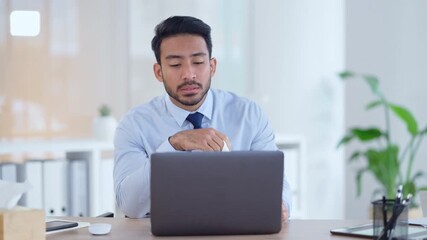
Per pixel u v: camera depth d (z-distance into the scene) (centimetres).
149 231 213
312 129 529
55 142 388
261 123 279
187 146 233
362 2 532
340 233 207
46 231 211
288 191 252
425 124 508
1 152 353
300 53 527
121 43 489
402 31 516
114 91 485
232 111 277
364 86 534
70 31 466
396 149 479
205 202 201
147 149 268
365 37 532
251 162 202
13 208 194
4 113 437
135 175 245
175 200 200
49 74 455
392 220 190
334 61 538
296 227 221
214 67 261
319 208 527
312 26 530
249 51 518
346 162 544
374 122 532
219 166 200
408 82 514
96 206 383
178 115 270
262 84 520
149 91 499
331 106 538
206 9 509
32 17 449
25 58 446
